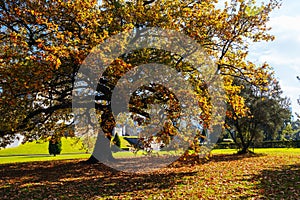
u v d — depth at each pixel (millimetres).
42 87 12344
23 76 11109
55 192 10586
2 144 15383
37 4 12516
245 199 8859
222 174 13320
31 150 36844
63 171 16422
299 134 42219
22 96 12680
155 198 9266
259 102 25250
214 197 9172
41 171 16781
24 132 18625
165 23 13227
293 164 16453
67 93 14953
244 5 14570
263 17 14688
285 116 26266
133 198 9375
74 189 11023
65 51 10820
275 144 38281
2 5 13055
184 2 15133
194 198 9133
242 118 25203
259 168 15109
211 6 14531
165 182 11758
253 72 15211
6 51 11844
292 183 10961
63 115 19859
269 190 9930
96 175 14562
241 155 23984
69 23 12812
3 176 15070
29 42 12961
